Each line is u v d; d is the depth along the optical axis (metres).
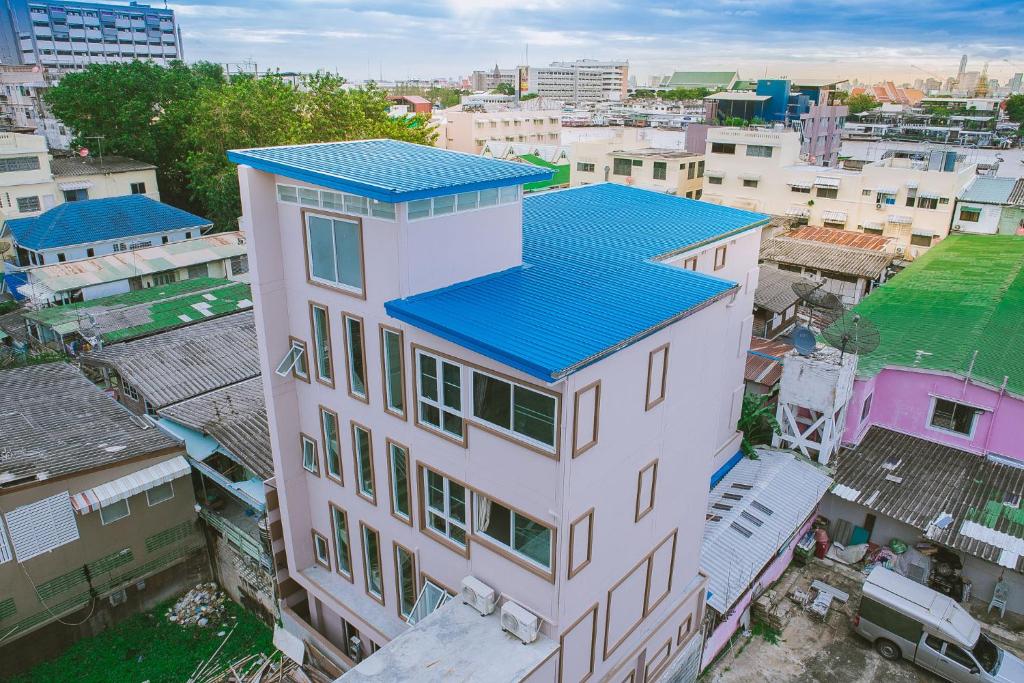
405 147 19.67
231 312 39.78
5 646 20.64
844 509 25.64
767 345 36.72
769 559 21.98
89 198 59.38
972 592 23.30
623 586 16.22
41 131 80.06
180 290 42.78
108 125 66.06
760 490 24.38
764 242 53.47
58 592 21.45
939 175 54.81
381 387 16.16
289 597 21.77
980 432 26.09
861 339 24.52
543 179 16.81
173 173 69.12
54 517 20.92
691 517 18.52
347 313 16.28
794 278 43.66
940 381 26.50
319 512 20.03
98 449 22.78
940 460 26.16
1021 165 88.44
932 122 144.12
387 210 14.36
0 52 146.00
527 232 21.70
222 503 25.48
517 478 13.77
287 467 19.53
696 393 16.84
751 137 63.03
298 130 54.62
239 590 24.03
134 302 40.41
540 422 12.98
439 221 15.02
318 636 20.77
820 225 61.19
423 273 15.02
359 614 19.03
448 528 16.03
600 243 21.05
